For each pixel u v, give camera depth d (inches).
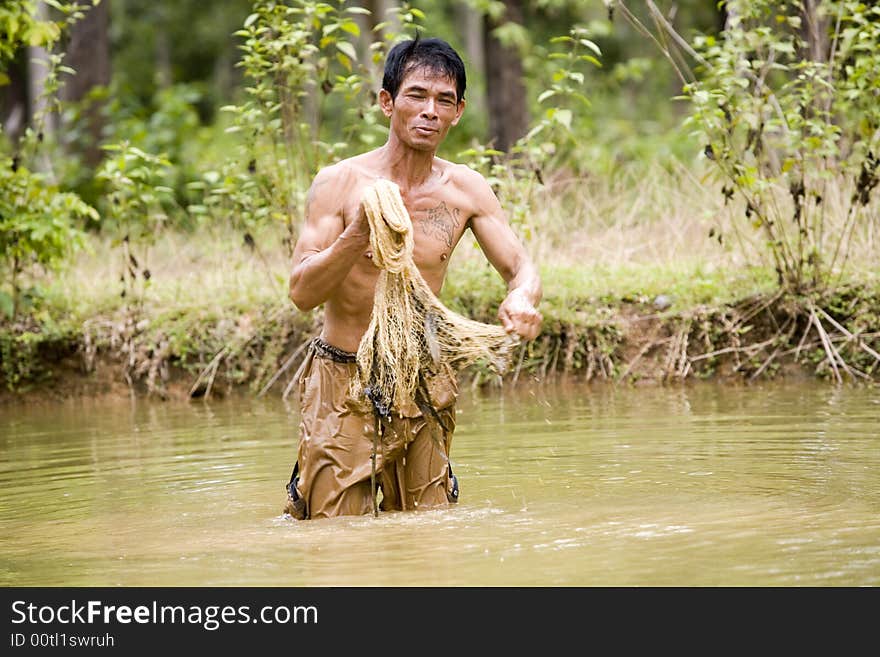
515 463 323.0
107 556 239.9
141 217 543.8
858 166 503.2
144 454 366.9
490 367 263.0
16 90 1035.9
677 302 495.5
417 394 267.3
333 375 273.0
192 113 911.7
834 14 487.8
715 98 460.4
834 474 290.0
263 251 599.5
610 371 487.8
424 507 272.5
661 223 569.3
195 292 548.7
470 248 534.6
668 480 291.1
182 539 252.1
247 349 517.0
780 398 422.6
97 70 836.6
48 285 551.2
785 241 477.1
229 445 377.1
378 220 242.2
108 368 522.6
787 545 223.3
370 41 988.6
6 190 520.4
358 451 270.5
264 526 263.6
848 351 474.0
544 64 923.4
